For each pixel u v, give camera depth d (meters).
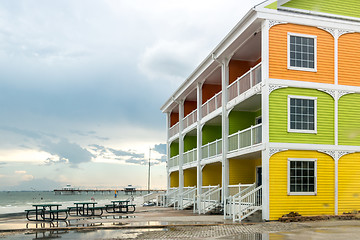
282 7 17.00
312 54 16.92
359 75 17.41
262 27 16.55
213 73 23.94
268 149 15.77
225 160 20.27
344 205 16.39
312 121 16.55
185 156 29.25
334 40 17.28
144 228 13.77
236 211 18.14
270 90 16.11
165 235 11.48
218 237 10.84
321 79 16.88
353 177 16.70
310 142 16.38
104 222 15.80
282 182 15.77
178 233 11.97
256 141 16.86
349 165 16.78
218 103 22.55
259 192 16.42
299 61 16.69
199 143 25.38
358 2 18.02
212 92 26.56
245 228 13.05
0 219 18.92
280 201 15.62
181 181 29.53
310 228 12.70
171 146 35.12
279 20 16.56
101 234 12.00
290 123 16.22
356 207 16.50
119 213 22.39
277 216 15.48
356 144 16.98
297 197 15.84
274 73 16.28
